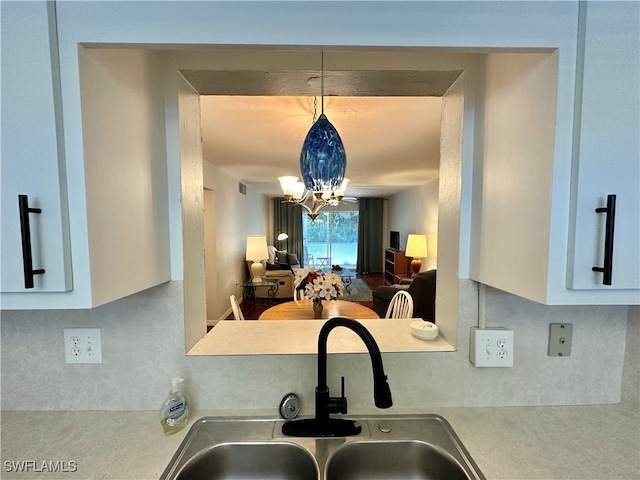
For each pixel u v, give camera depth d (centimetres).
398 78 93
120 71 67
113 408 89
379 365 69
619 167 59
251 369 89
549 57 60
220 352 90
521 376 92
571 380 92
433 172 413
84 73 57
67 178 56
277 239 833
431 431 81
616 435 78
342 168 119
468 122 89
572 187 59
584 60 58
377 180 493
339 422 83
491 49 59
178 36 57
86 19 56
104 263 62
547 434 79
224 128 229
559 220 60
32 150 55
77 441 77
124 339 89
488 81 81
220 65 88
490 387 92
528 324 91
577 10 58
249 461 77
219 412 88
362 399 90
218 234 400
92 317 88
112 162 65
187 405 85
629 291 61
